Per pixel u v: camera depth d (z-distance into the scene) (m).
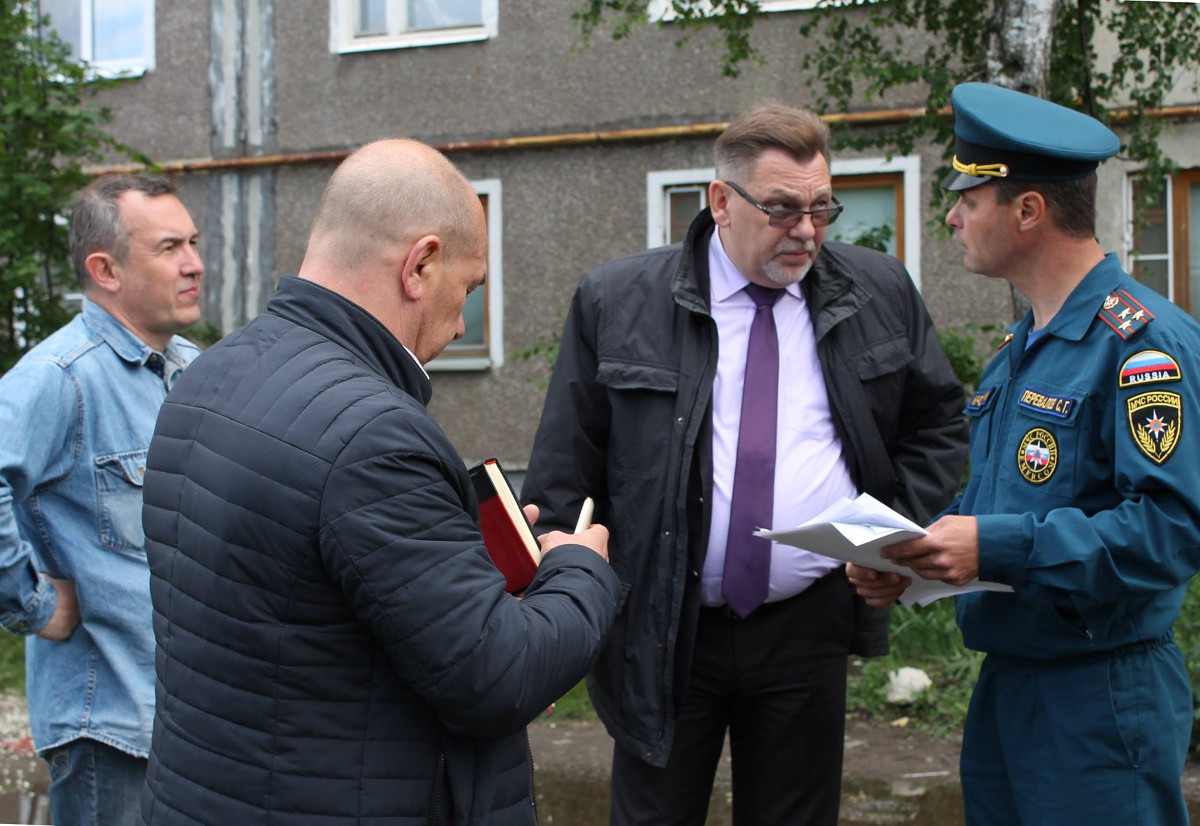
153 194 2.45
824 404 2.53
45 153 6.96
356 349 1.55
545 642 1.51
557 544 1.75
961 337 6.74
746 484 2.47
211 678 1.49
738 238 2.45
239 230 10.27
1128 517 1.85
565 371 2.61
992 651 2.12
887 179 8.30
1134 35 5.78
